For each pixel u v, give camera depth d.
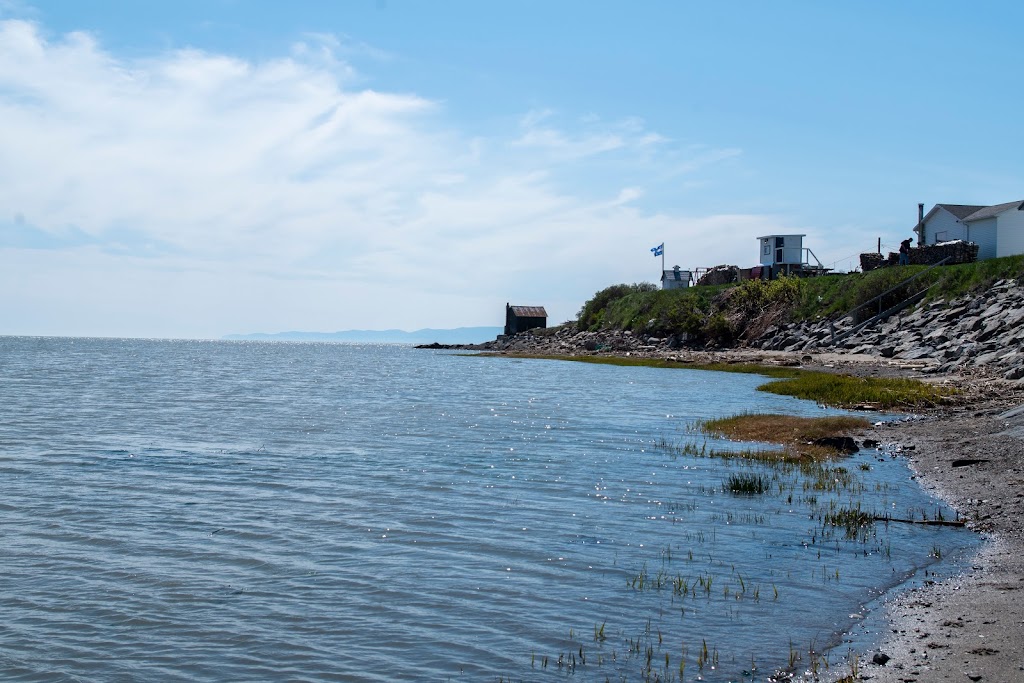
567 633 10.77
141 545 14.99
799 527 15.98
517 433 30.53
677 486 20.20
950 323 57.41
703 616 11.23
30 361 103.56
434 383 60.44
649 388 51.62
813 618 11.02
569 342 111.19
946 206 75.69
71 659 10.11
